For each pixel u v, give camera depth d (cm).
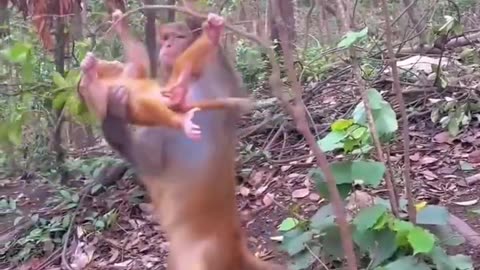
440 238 423
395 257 391
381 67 736
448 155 604
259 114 690
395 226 387
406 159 405
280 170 621
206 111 247
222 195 268
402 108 404
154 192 268
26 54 390
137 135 252
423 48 773
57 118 646
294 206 525
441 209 425
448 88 693
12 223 664
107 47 533
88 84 240
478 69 721
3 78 582
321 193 393
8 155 723
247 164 635
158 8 250
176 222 268
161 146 254
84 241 595
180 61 236
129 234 593
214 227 269
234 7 635
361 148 412
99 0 686
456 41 794
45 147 717
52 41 625
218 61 248
